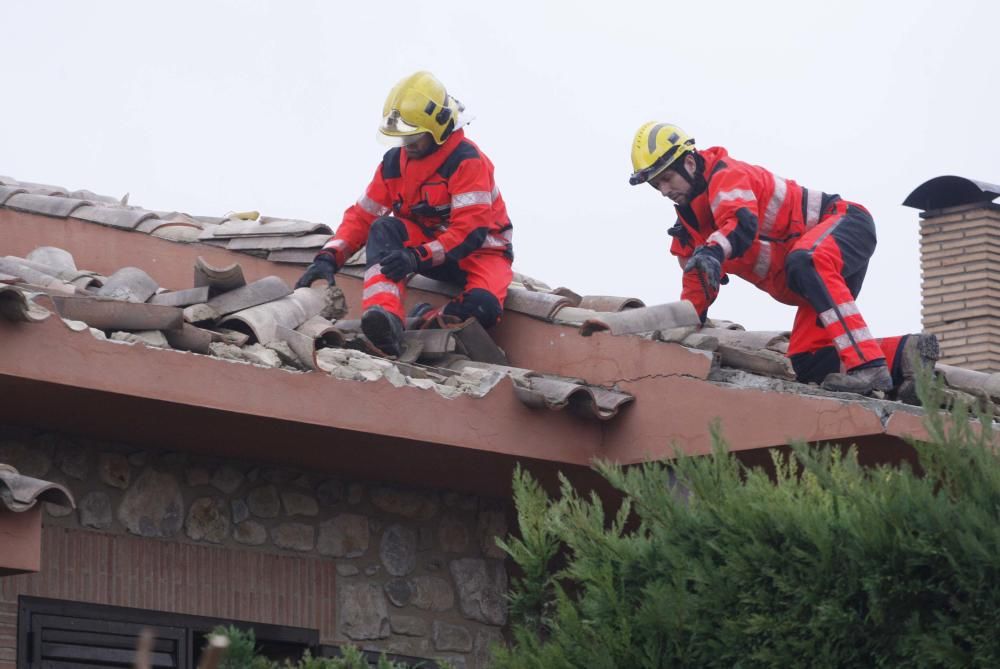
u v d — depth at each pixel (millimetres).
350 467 17484
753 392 16781
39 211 21172
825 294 18203
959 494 13164
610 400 17438
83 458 16344
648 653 13500
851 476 13633
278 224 20984
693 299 19453
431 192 19328
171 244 21094
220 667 12586
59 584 15906
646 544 14055
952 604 12586
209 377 15242
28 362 14305
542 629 15141
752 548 13281
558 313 18812
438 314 19047
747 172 18797
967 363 26594
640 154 18953
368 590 17859
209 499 17047
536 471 17594
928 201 27641
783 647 13000
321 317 17562
